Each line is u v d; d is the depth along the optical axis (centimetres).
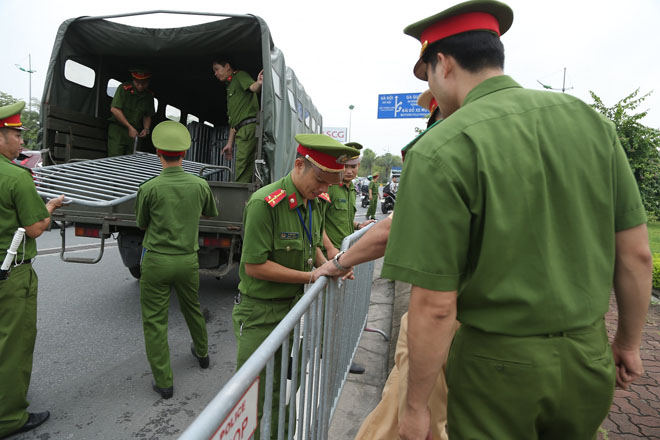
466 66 112
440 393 181
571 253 100
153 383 297
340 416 238
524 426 102
